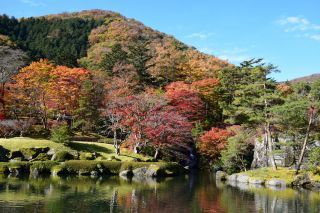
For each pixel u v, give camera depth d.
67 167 44.00
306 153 44.78
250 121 47.09
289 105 38.81
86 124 61.81
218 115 68.19
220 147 51.06
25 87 59.69
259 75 45.19
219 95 69.12
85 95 62.25
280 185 38.41
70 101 62.00
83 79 63.62
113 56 83.50
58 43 114.69
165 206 25.17
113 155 50.78
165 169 48.03
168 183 39.22
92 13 149.00
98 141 60.47
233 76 69.56
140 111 54.16
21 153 45.94
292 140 44.22
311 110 39.72
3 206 22.81
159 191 32.25
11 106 58.59
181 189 34.28
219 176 45.34
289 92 57.47
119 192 30.55
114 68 78.25
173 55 100.25
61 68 64.69
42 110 60.50
